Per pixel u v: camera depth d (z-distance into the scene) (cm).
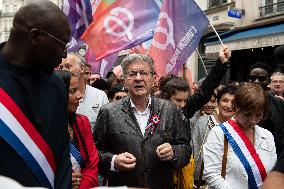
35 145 149
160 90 383
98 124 280
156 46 414
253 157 250
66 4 489
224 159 253
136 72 270
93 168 246
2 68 151
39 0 153
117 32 446
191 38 414
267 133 264
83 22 496
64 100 166
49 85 159
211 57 1145
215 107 413
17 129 146
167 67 414
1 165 144
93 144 252
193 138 380
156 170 266
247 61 1196
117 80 618
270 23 1076
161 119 274
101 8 448
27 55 151
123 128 270
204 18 410
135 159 258
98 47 446
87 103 396
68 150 169
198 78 1471
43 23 149
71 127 243
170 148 261
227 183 250
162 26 414
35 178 149
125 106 276
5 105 145
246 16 1277
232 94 347
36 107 152
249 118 250
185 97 339
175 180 307
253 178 248
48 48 151
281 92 470
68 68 296
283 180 138
